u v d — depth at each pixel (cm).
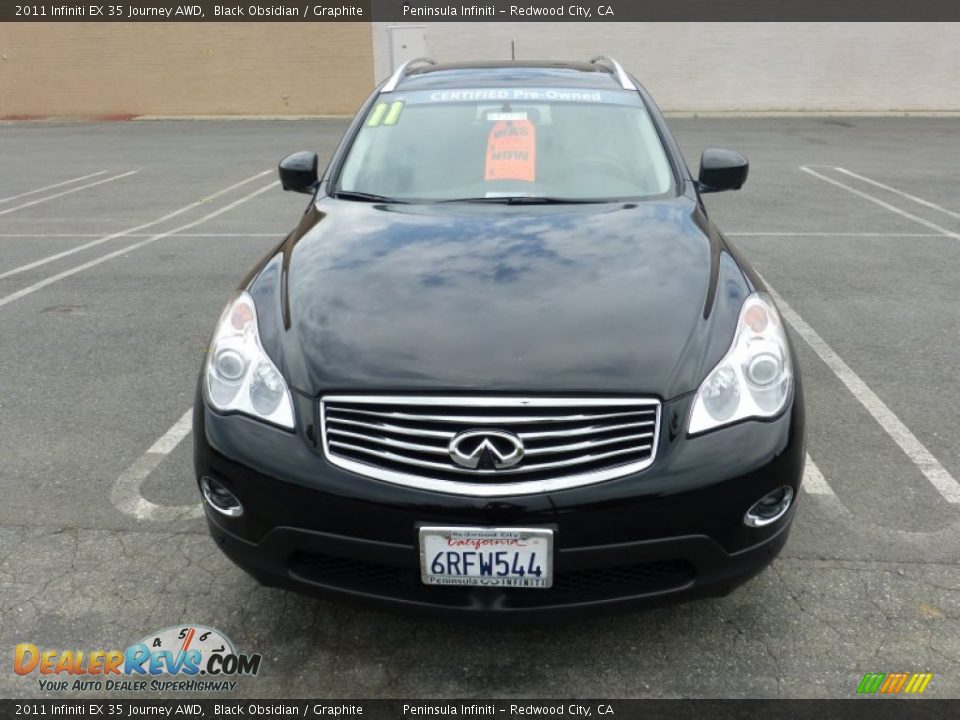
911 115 1833
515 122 352
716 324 223
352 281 244
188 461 340
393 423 204
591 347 210
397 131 356
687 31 1877
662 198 315
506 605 206
